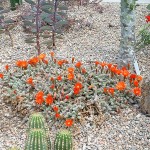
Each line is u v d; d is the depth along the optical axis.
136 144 1.45
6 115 1.61
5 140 1.49
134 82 1.61
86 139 1.47
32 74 1.70
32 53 2.13
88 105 1.56
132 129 1.51
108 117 1.56
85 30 2.40
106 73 1.69
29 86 1.64
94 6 2.69
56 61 1.81
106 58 2.05
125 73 1.65
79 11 2.64
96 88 1.60
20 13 2.56
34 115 1.22
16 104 1.62
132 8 1.83
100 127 1.52
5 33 2.20
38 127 1.20
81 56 2.07
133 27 1.88
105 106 1.57
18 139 1.50
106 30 2.41
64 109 1.54
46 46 2.20
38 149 1.11
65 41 2.26
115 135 1.49
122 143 1.46
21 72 1.72
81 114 1.54
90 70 1.69
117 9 2.73
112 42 2.26
